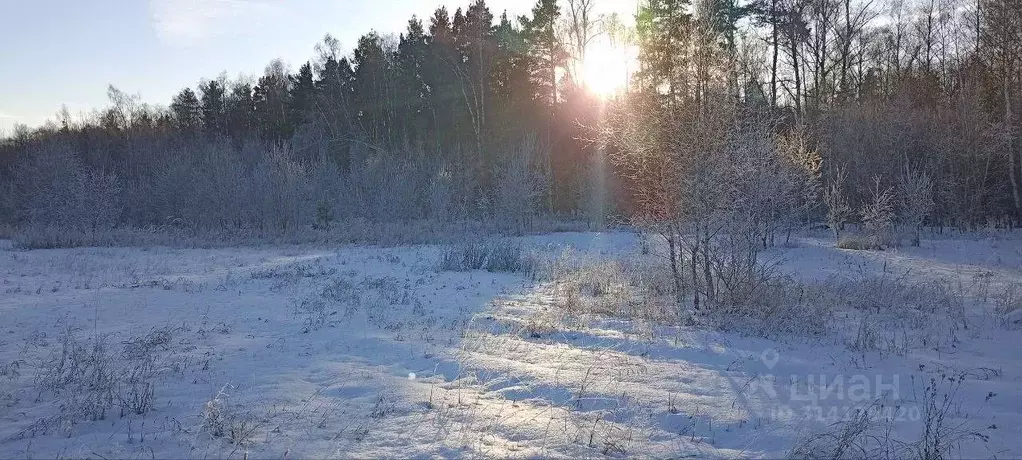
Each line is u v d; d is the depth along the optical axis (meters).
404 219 34.97
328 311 11.16
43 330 9.62
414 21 52.59
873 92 36.69
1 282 15.20
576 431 5.29
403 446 4.89
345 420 5.46
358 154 45.59
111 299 12.63
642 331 9.38
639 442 5.11
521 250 21.22
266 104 64.38
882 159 29.12
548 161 40.50
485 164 41.84
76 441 4.93
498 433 5.22
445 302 12.14
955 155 29.00
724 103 11.12
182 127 68.62
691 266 11.58
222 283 15.10
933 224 29.58
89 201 32.66
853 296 12.33
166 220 36.38
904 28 37.56
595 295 13.04
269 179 33.84
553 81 43.47
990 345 8.73
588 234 31.28
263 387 6.43
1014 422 5.58
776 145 16.66
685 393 6.42
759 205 12.09
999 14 27.80
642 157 12.27
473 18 44.66
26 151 51.34
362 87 51.16
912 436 5.24
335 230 30.67
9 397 6.16
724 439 5.23
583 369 7.29
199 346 8.41
